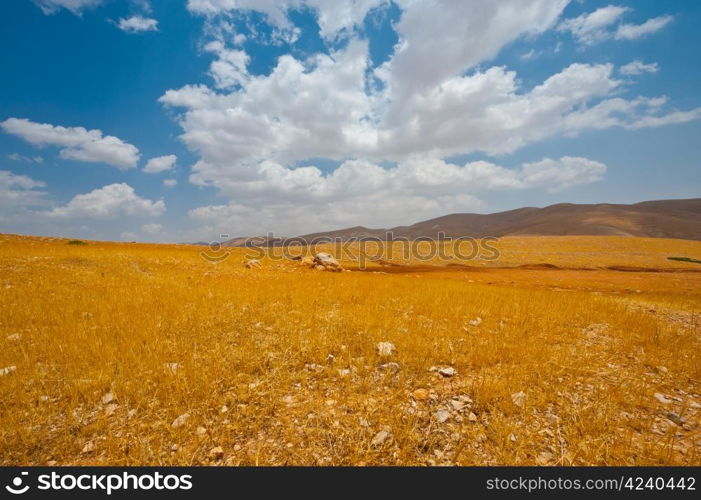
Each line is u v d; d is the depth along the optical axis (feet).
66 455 12.55
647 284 84.53
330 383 18.40
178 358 20.76
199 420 14.49
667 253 157.79
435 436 13.51
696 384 19.03
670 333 28.50
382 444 12.92
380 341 24.81
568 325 31.55
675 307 44.37
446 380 18.98
